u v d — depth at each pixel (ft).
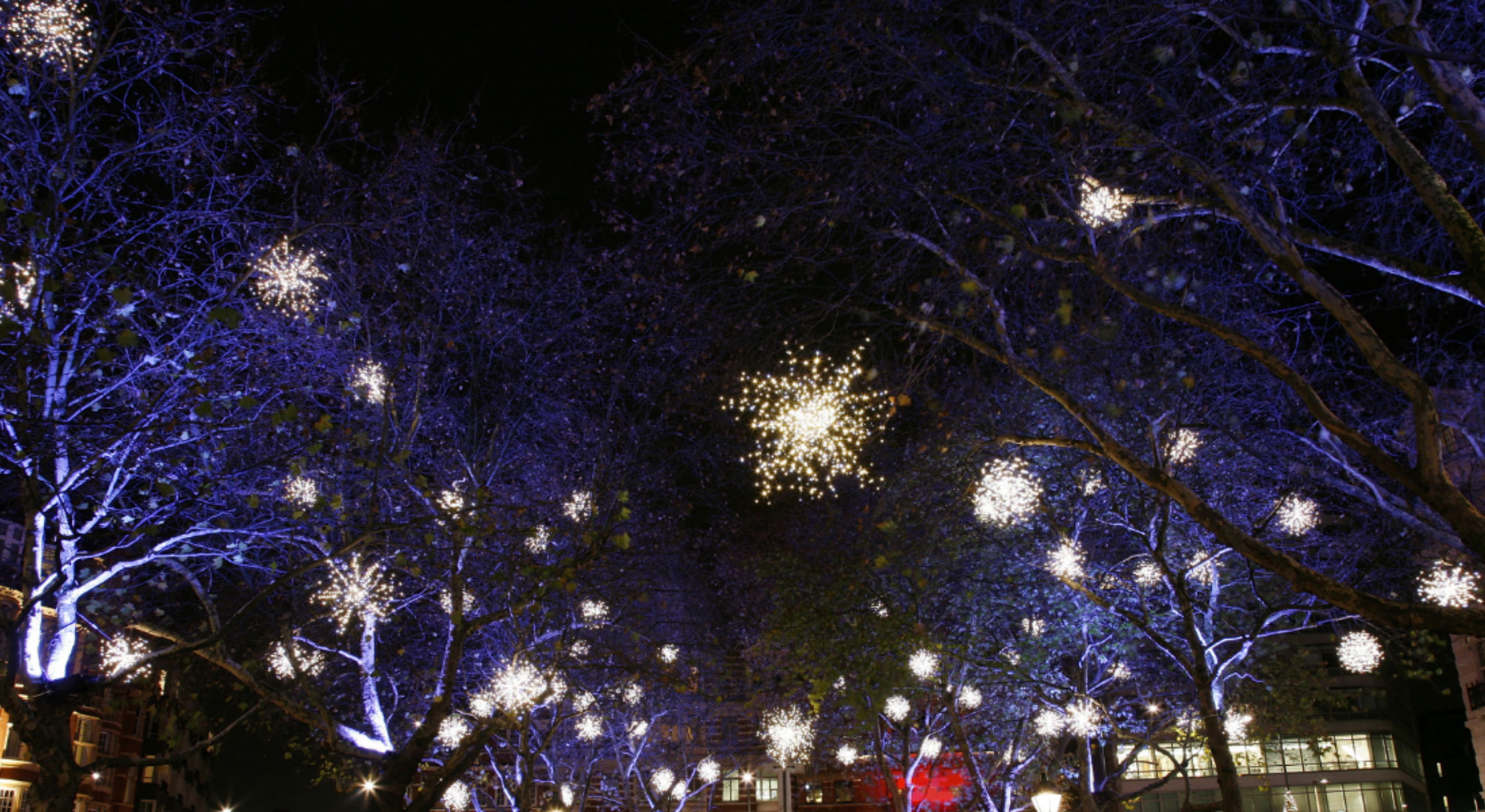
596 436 77.61
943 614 81.56
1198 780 172.96
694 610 106.42
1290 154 39.11
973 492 55.93
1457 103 25.93
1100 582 71.61
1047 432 69.26
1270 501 67.46
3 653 46.34
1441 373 52.95
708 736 127.24
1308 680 77.71
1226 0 31.65
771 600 92.53
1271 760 175.73
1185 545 70.64
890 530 70.23
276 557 58.23
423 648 79.61
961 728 79.71
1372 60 30.60
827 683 74.43
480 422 71.92
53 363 42.70
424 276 64.85
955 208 44.24
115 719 146.82
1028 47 36.94
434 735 39.34
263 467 51.19
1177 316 30.96
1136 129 33.32
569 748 107.04
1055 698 73.97
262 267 50.85
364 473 60.23
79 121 46.62
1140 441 61.41
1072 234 43.88
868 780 154.40
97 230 46.19
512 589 58.54
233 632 59.52
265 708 67.67
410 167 61.82
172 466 49.21
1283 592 72.38
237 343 51.26
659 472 83.76
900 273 47.65
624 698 84.48
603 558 61.00
